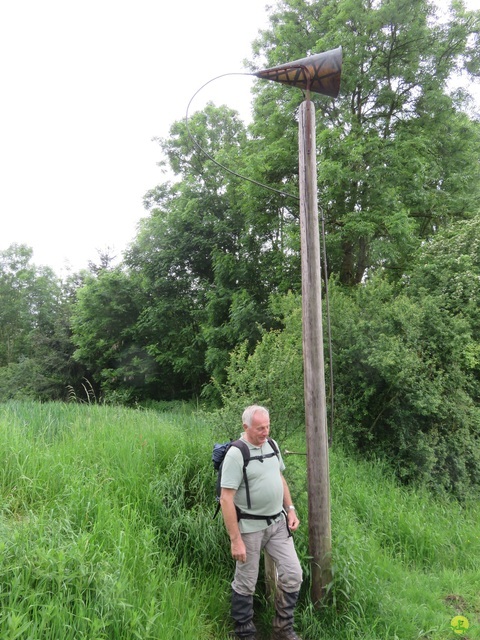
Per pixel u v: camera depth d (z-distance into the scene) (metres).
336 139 13.12
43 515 3.63
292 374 5.20
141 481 4.70
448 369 7.88
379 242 12.30
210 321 17.98
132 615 2.96
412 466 7.16
